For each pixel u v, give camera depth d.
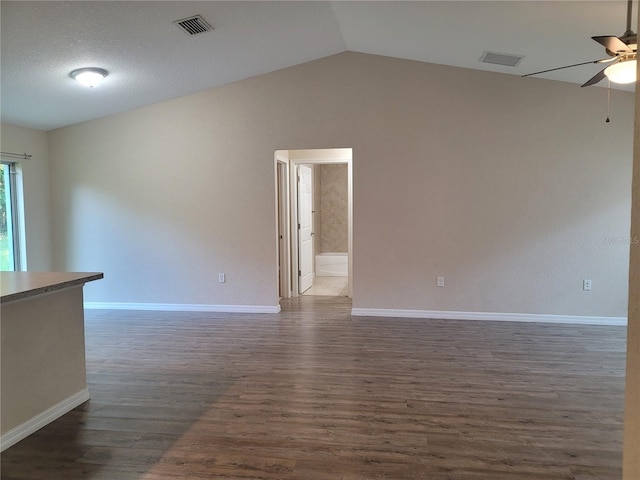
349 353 3.88
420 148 4.94
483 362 3.63
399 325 4.79
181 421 2.66
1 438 2.36
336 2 3.55
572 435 2.47
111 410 2.81
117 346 4.12
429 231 5.00
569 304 4.82
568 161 4.69
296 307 5.71
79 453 2.32
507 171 4.81
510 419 2.66
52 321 2.71
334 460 2.24
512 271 4.89
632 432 1.34
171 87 4.94
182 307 5.54
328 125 5.08
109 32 3.46
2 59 3.56
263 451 2.32
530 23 3.40
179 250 5.50
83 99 4.74
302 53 4.74
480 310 4.98
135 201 5.53
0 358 2.37
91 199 5.61
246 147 5.26
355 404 2.87
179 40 3.83
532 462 2.21
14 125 5.16
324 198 8.84
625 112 4.55
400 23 3.87
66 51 3.63
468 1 3.20
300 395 3.01
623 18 3.13
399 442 2.40
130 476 2.12
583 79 4.52
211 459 2.25
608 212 4.66
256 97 5.19
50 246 5.70
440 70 4.84
